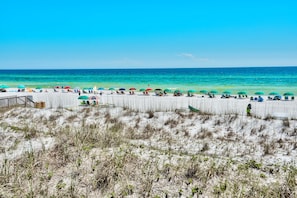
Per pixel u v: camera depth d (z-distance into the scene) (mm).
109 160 6051
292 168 6434
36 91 44312
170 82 70625
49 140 7551
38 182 5160
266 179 5754
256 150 9320
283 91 44781
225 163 6629
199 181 5438
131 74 121250
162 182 5340
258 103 28875
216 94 39844
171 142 10133
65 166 5859
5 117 13977
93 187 4996
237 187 5176
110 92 42625
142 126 13055
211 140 10828
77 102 30203
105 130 9602
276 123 13141
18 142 7516
